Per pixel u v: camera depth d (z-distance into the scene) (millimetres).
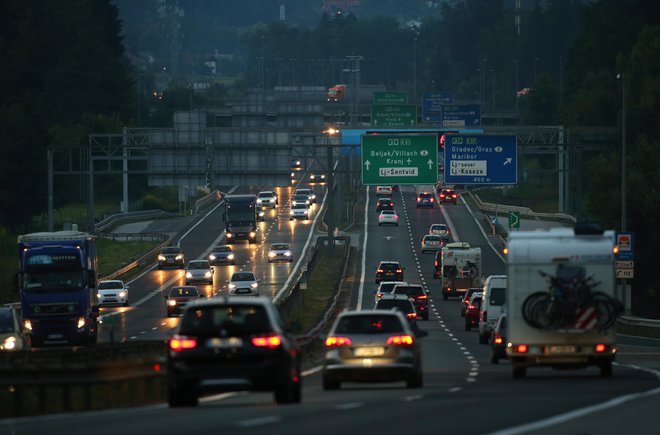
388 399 65125
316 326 134500
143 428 50500
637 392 68438
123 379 69562
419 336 81875
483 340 140375
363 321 76750
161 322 177500
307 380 90125
